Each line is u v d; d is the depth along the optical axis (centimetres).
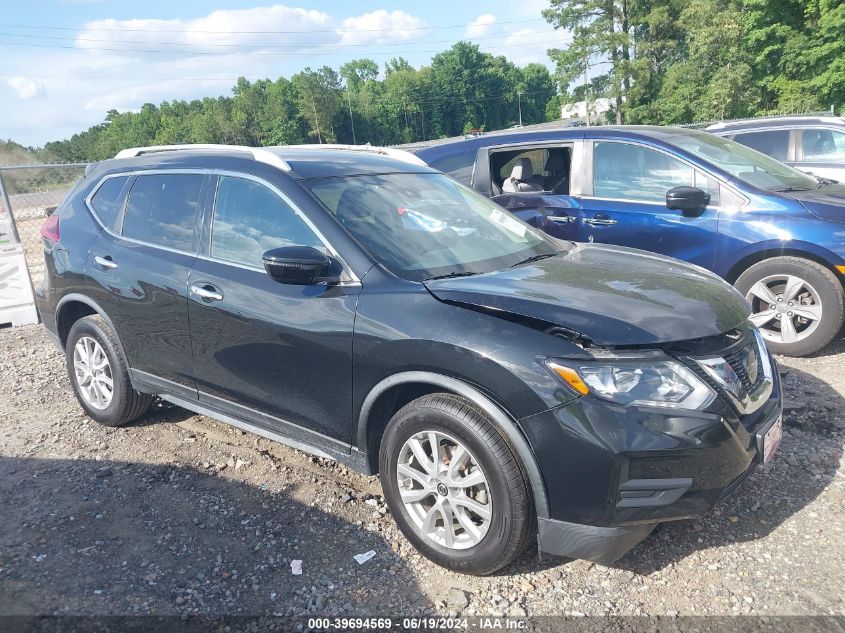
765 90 3769
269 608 277
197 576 297
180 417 477
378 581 293
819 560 293
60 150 15088
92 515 349
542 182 640
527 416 263
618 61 5888
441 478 290
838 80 3216
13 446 436
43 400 519
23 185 1201
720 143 610
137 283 402
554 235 616
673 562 298
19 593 287
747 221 526
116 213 435
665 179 571
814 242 500
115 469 400
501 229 395
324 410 328
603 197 596
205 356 375
